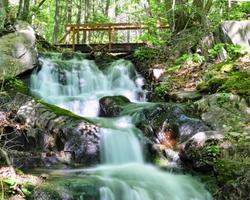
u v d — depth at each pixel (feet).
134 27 52.65
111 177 20.95
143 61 41.81
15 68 31.76
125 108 29.71
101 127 24.56
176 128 26.35
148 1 53.31
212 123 26.84
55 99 32.83
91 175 20.68
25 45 33.45
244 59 34.78
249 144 22.57
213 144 22.99
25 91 29.71
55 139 23.97
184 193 20.76
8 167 19.51
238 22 38.37
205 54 38.58
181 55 40.47
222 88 30.04
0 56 31.37
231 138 23.50
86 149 23.38
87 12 85.10
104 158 23.71
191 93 32.65
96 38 92.79
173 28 44.91
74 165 22.59
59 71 36.63
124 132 25.09
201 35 40.29
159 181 21.57
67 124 24.13
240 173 20.71
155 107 28.25
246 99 28.12
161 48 43.19
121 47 50.78
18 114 25.49
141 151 24.59
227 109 27.53
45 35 88.02
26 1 49.03
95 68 40.22
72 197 17.69
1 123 24.31
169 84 35.40
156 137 26.48
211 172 22.39
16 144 23.61
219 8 45.14
